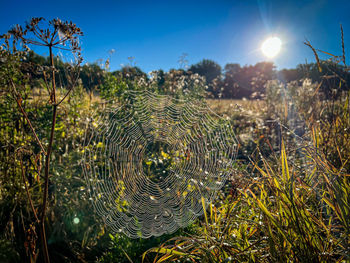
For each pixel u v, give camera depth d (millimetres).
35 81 4074
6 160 3008
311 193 2424
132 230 2820
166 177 4289
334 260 1797
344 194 2039
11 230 2502
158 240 2801
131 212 3205
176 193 3717
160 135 4887
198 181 3627
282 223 1985
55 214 2916
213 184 3527
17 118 3504
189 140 4875
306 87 6082
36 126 3729
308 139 3588
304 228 1887
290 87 9094
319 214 2168
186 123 5043
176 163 4340
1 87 2846
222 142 4344
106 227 3000
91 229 2924
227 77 17234
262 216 2145
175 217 3143
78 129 4066
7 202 2855
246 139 5617
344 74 3195
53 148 3549
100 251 2836
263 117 7473
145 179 4074
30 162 3059
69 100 4145
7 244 2330
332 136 3223
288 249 1862
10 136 3420
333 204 2119
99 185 3160
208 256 2008
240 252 1926
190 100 6797
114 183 3457
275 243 1896
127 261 2609
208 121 5031
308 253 1776
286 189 2074
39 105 3889
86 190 3129
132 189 3676
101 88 5504
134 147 4480
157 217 3199
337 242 1851
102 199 3051
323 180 2422
